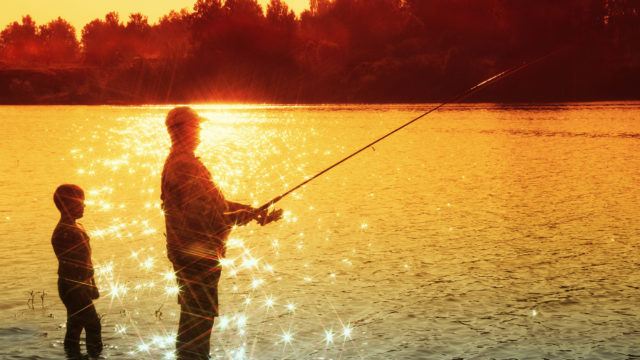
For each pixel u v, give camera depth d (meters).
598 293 7.75
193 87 125.62
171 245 6.06
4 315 7.05
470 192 15.63
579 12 86.69
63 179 18.97
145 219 12.80
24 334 6.54
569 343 6.29
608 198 14.45
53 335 6.53
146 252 10.00
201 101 124.19
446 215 12.73
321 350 6.20
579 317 6.97
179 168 6.03
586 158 22.83
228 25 124.25
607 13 86.69
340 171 20.28
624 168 19.89
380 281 8.31
